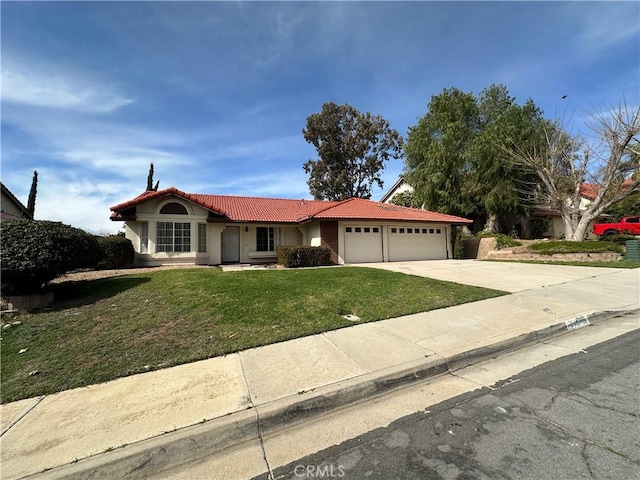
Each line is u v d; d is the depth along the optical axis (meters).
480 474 2.21
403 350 4.35
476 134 23.50
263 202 20.16
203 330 5.26
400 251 17.92
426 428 2.81
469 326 5.36
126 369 3.96
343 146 33.28
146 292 7.66
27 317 6.05
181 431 2.69
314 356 4.21
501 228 25.69
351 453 2.52
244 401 3.13
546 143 19.41
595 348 4.59
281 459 2.51
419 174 23.97
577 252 15.20
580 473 2.18
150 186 30.34
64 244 6.86
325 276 9.96
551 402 3.13
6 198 19.88
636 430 2.63
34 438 2.65
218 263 15.80
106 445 2.53
